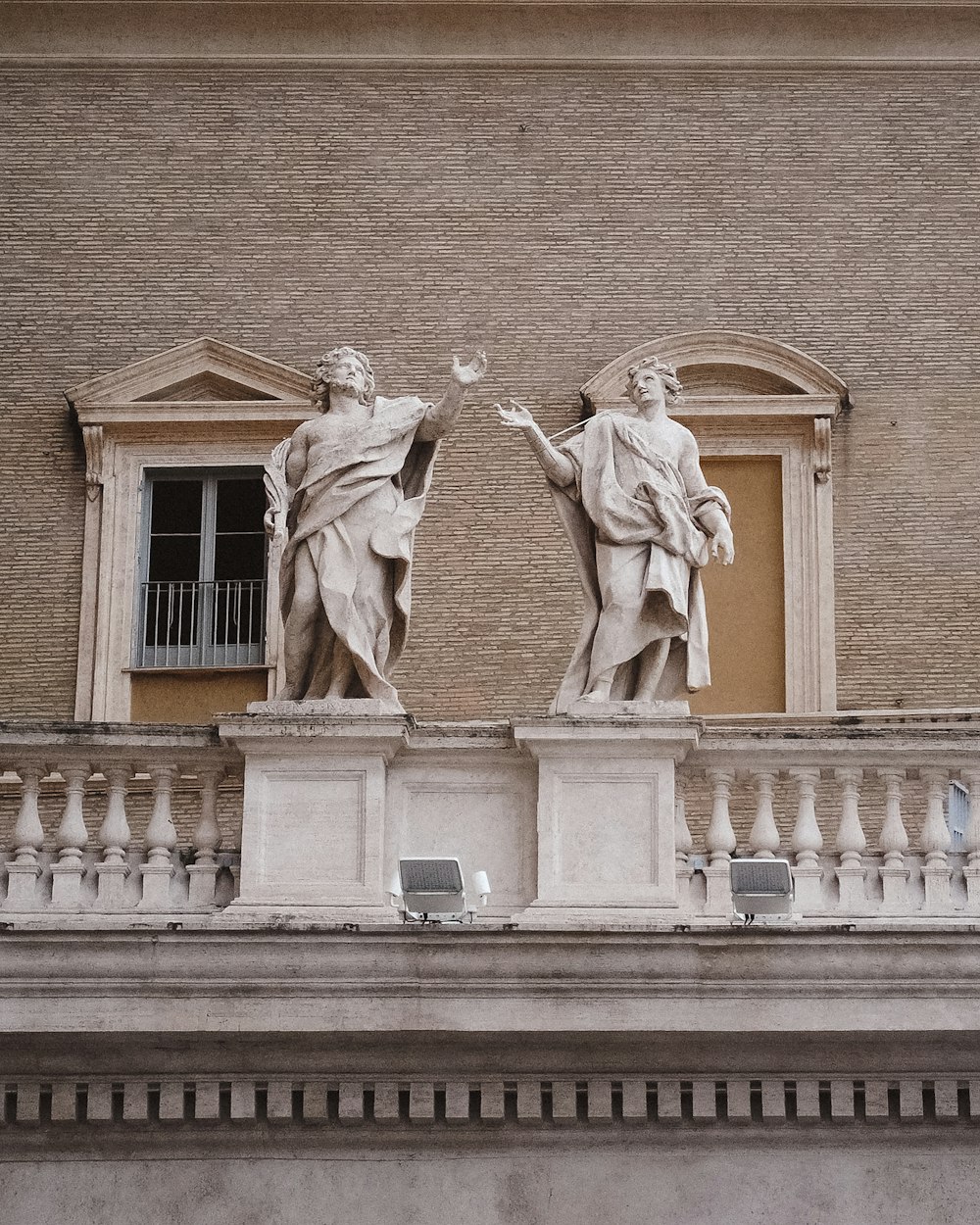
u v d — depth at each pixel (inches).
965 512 1135.6
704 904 837.2
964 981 801.6
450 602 1123.9
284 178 1192.8
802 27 1204.5
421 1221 808.3
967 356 1160.2
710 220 1183.6
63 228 1185.4
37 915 824.9
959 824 901.8
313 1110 810.8
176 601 1144.2
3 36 1208.8
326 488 866.1
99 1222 808.9
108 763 852.6
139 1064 810.8
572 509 881.5
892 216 1182.9
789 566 1128.8
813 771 850.1
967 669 1112.2
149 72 1206.9
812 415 1141.1
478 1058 810.2
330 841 831.7
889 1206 807.7
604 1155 813.9
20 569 1138.0
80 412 1149.7
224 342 1163.3
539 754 836.6
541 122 1198.9
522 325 1168.2
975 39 1200.2
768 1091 811.4
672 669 867.4
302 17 1210.6
